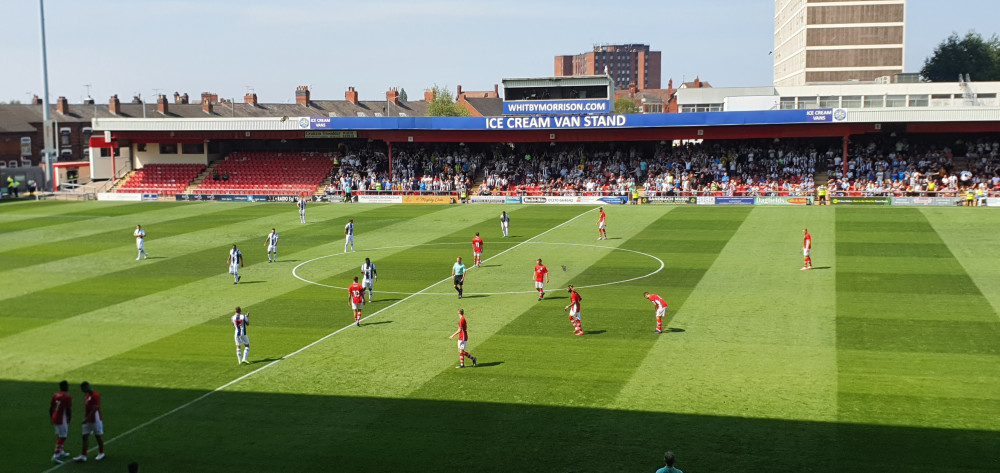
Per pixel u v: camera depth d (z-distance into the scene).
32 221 71.69
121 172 100.25
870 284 41.50
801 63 161.88
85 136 139.88
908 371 28.02
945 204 70.12
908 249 50.81
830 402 25.30
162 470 21.73
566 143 93.06
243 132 93.31
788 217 65.75
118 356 31.92
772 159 84.50
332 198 85.06
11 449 23.38
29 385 28.72
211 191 89.62
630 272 46.41
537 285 40.38
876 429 23.17
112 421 25.31
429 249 55.62
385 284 44.53
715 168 84.75
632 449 22.23
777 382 27.27
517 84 93.50
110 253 55.44
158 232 64.81
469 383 27.92
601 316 36.62
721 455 21.73
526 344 32.44
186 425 24.83
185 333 35.09
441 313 37.88
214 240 60.69
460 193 82.00
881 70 155.88
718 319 35.56
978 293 38.94
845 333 32.88
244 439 23.66
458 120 87.31
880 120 77.81
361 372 29.42
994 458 21.09
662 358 30.19
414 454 22.28
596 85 91.88
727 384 27.17
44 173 107.50
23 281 46.59
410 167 92.19
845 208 70.19
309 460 22.08
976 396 25.48
